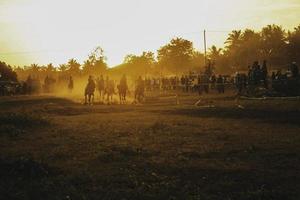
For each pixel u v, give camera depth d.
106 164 12.76
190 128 20.69
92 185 10.48
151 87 68.75
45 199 9.44
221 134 18.38
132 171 11.77
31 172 11.48
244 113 26.55
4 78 83.88
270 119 23.75
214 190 9.81
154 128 20.91
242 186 10.12
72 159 13.56
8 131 20.22
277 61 118.75
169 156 13.69
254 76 40.41
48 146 16.22
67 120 26.44
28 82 64.62
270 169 11.69
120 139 17.59
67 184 10.55
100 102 44.12
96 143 16.66
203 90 53.38
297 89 37.47
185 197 9.28
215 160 12.97
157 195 9.52
